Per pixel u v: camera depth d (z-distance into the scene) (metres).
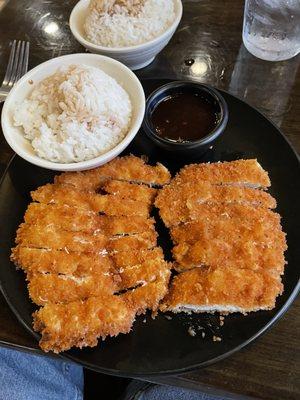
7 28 0.33
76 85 0.23
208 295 0.20
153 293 0.20
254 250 0.21
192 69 0.29
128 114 0.25
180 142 0.23
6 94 0.29
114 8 0.26
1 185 0.24
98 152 0.24
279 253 0.21
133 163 0.24
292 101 0.27
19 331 0.20
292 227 0.22
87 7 0.28
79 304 0.20
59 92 0.24
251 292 0.19
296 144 0.25
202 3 0.32
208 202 0.23
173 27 0.27
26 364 0.24
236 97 0.26
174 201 0.23
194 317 0.20
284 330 0.19
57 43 0.31
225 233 0.21
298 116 0.26
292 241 0.21
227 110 0.24
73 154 0.23
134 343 0.19
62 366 0.25
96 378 0.27
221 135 0.25
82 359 0.19
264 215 0.22
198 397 0.24
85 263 0.21
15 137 0.24
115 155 0.23
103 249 0.22
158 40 0.26
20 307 0.20
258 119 0.25
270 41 0.28
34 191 0.24
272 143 0.24
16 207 0.24
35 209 0.23
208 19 0.31
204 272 0.21
